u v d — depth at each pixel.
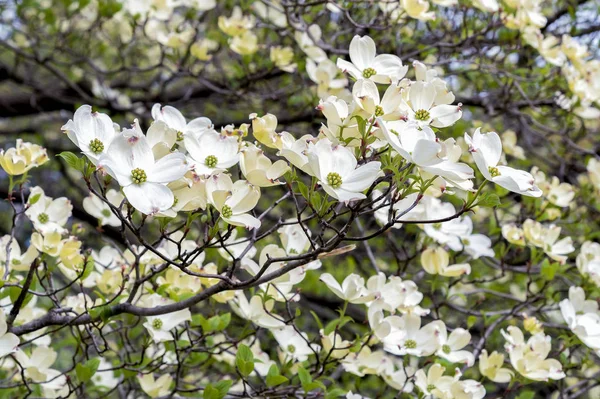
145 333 3.05
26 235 5.54
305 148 2.68
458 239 3.16
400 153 2.60
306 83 4.34
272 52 3.79
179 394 3.16
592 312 3.07
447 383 2.93
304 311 5.02
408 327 2.99
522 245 3.23
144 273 2.97
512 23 3.55
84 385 3.17
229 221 2.66
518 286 4.41
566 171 4.81
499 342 4.12
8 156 2.85
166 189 2.61
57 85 5.88
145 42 5.36
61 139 6.53
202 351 3.00
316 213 2.65
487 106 4.32
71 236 2.93
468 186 2.64
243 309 2.98
